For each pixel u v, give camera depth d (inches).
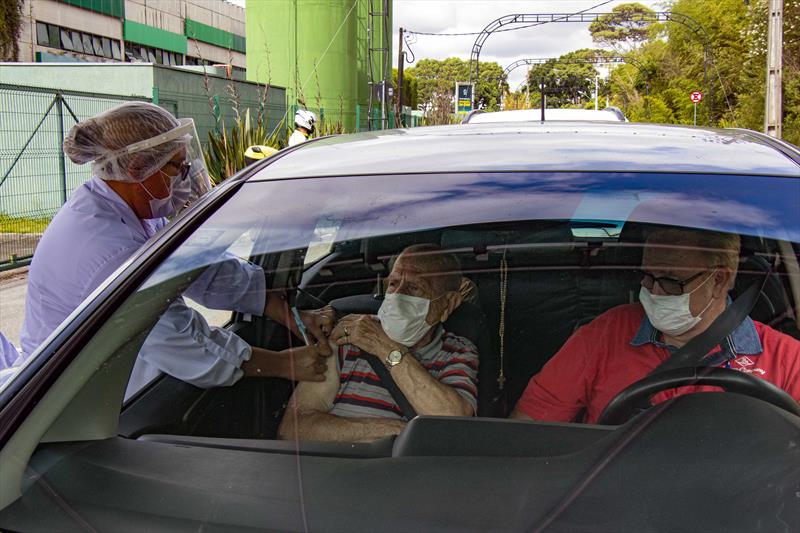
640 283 65.0
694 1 2031.3
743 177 72.2
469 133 91.4
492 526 46.4
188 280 67.4
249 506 49.4
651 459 50.8
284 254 74.6
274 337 73.0
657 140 84.7
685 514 46.0
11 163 434.9
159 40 1648.6
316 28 901.2
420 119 1689.2
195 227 72.7
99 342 60.6
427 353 68.9
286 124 673.0
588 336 64.2
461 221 71.6
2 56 852.0
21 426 53.9
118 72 514.0
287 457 55.6
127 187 97.6
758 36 1566.2
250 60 922.1
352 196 77.2
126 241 95.3
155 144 94.1
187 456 55.8
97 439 56.4
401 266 69.3
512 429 56.3
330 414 66.4
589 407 63.0
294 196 77.8
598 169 76.3
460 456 53.4
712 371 60.0
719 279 63.0
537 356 66.3
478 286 68.7
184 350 68.0
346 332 69.5
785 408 56.4
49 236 95.7
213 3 1898.4
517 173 77.9
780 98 898.1
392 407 66.5
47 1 1255.5
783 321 62.4
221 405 68.1
